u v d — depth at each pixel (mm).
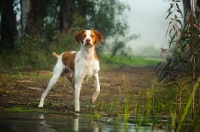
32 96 10727
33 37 20328
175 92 9469
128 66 31375
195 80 7512
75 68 8703
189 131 6641
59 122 6957
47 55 20125
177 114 8148
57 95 11219
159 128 6684
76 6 25656
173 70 7648
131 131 6316
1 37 25141
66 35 21641
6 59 20203
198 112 8188
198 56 7609
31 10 23234
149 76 21125
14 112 8008
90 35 8617
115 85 15250
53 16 25172
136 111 7918
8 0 24781
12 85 12773
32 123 6742
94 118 7566
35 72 17734
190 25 7465
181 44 7531
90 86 13953
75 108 8570
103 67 25828
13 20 24969
